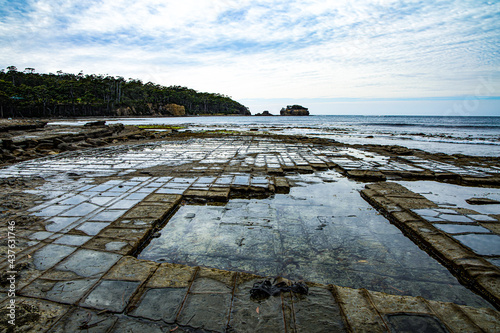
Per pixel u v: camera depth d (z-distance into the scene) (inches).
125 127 1148.5
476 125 1790.1
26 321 87.7
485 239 146.3
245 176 290.5
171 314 92.1
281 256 138.9
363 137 933.2
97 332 84.4
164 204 200.5
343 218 188.4
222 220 183.6
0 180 263.4
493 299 104.0
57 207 192.1
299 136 819.4
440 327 87.6
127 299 99.1
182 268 119.8
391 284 116.9
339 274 123.8
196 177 285.6
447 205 209.8
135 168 332.2
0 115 2139.5
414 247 149.0
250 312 93.3
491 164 378.6
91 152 481.7
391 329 86.4
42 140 489.7
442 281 119.2
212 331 85.0
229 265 130.4
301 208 207.2
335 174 323.3
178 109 3882.9
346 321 89.3
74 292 102.4
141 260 125.6
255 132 1084.5
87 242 141.2
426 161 398.3
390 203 205.9
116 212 183.8
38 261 122.6
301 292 103.9
